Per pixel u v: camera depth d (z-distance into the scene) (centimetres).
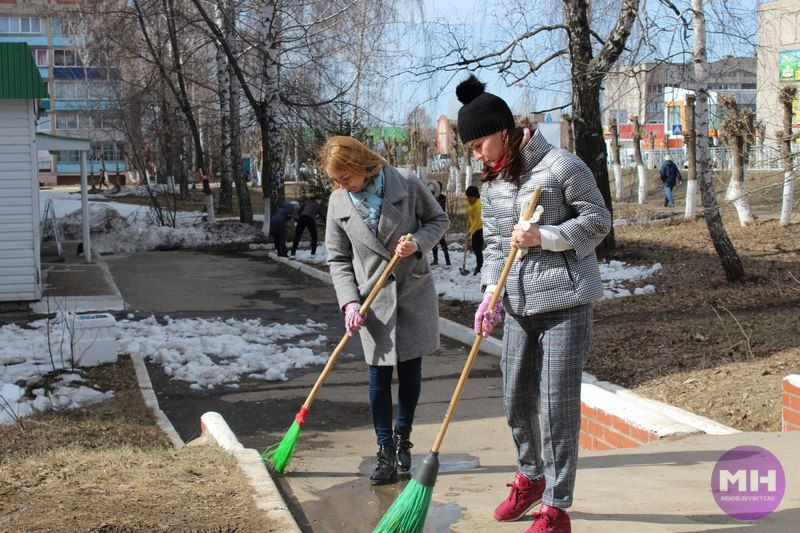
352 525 427
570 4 1498
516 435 405
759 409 705
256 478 449
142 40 2862
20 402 788
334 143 488
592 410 670
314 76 2575
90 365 980
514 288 380
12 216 1397
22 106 1387
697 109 1364
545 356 376
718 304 1239
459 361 1054
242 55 2622
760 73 1358
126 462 488
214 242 2503
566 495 371
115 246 2395
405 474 516
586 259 377
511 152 383
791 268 1441
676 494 441
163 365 1013
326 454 667
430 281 515
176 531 369
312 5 2508
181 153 3988
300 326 1295
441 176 4375
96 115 4084
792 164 1046
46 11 3291
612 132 3391
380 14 2495
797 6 1315
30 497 418
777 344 932
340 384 940
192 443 623
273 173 2575
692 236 1875
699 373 859
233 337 1166
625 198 3353
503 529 399
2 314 1393
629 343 1030
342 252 514
